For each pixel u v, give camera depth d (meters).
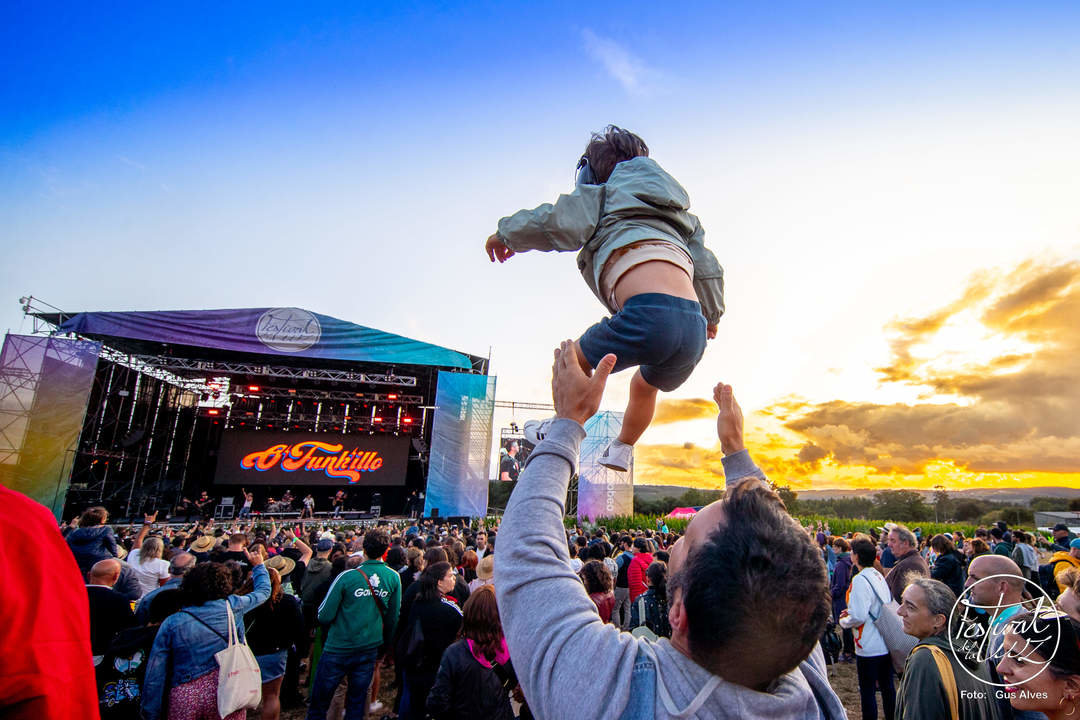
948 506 48.59
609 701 0.80
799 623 0.82
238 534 5.86
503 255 1.77
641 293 1.45
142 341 21.70
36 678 0.94
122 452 22.88
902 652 4.43
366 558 5.12
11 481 17.28
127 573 5.53
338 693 5.97
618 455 1.89
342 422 26.89
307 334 22.02
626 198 1.60
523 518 0.98
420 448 26.59
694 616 0.85
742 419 1.50
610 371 1.14
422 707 4.29
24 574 0.98
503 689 3.52
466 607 3.52
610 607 4.97
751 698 0.82
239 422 26.83
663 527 21.03
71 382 18.55
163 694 3.38
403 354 22.89
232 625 3.64
